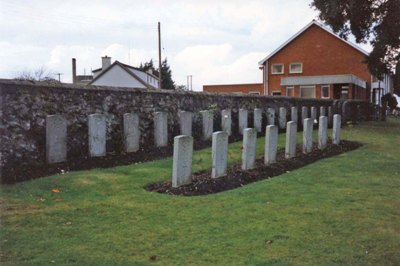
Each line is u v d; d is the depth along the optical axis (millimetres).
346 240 5547
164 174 9039
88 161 9992
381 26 24797
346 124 24047
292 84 38875
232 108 16641
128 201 7031
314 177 9398
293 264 4805
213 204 7020
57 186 7754
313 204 7117
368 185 8664
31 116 9398
